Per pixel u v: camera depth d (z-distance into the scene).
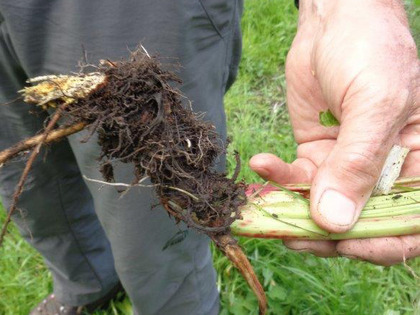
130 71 0.17
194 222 0.18
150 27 0.20
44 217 0.29
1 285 0.36
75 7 0.19
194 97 0.22
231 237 0.18
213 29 0.22
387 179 0.19
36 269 0.38
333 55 0.20
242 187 0.19
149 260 0.26
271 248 0.36
